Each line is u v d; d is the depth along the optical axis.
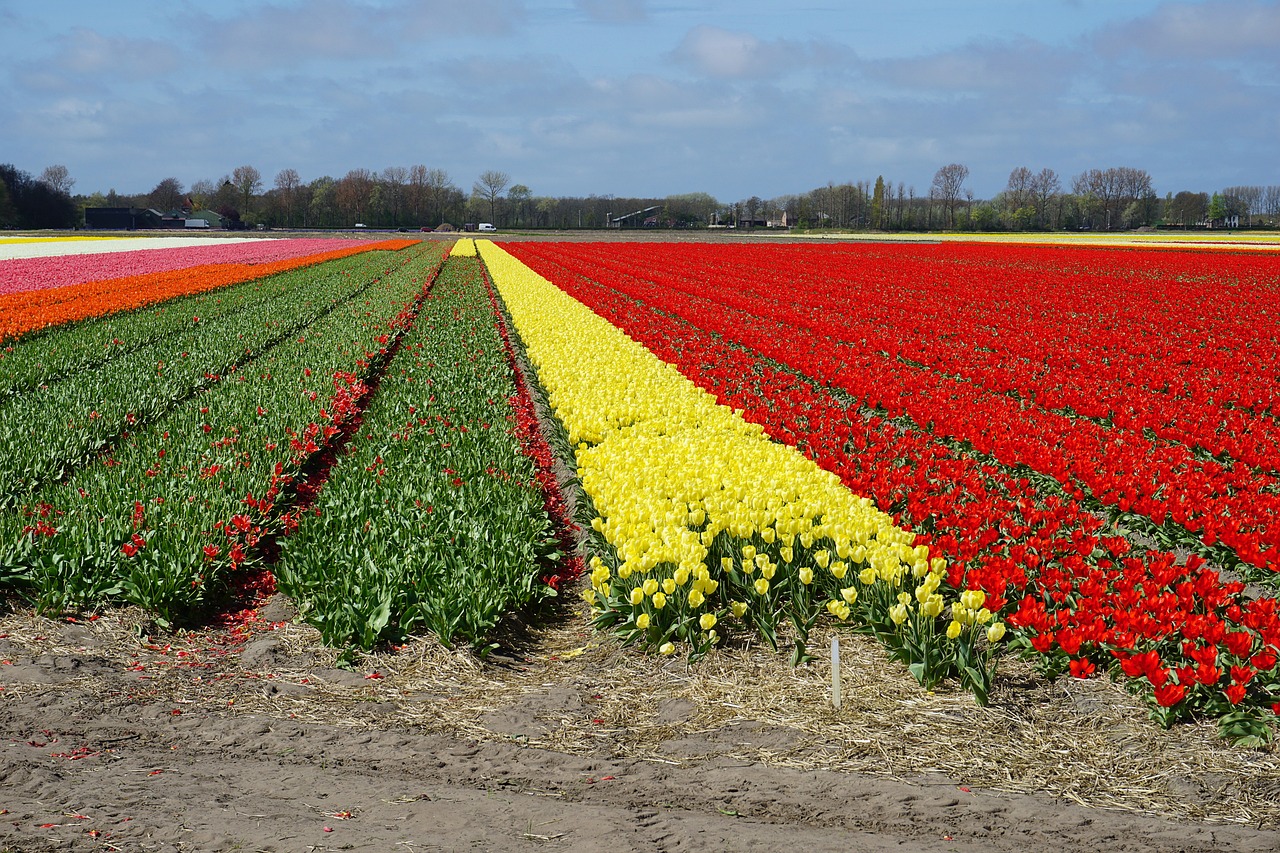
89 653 7.83
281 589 8.89
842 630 8.17
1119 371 20.55
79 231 136.88
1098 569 8.77
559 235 134.75
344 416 15.79
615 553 9.20
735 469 11.02
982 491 11.39
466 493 10.83
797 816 5.50
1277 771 5.94
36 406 14.62
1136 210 171.38
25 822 5.11
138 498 10.23
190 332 23.97
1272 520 10.50
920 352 22.73
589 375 17.16
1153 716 6.59
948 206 184.38
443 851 4.95
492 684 7.54
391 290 35.09
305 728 6.69
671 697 7.25
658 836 5.18
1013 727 6.57
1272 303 34.78
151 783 5.71
